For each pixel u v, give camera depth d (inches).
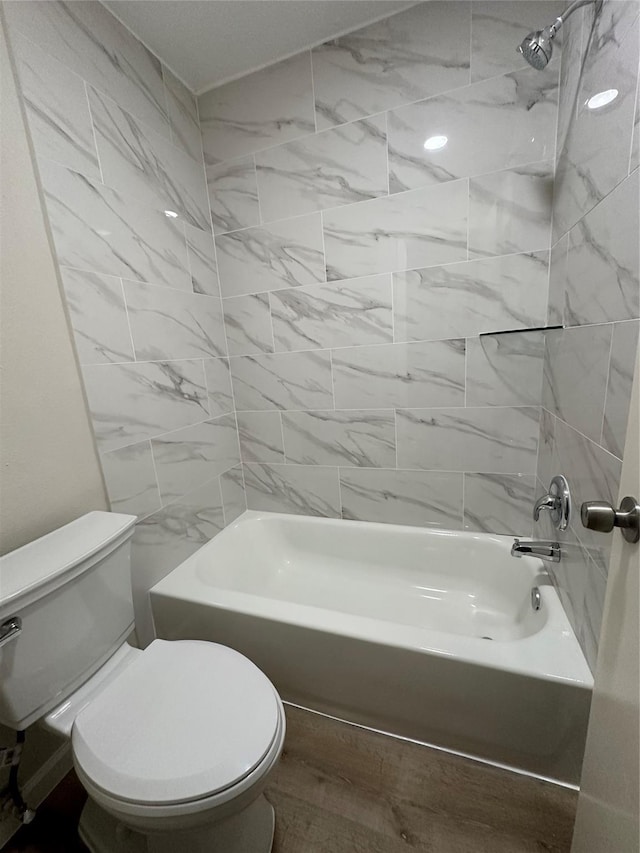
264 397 70.6
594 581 35.2
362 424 65.6
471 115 49.5
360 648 42.9
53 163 39.2
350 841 35.9
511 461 58.7
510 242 51.4
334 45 52.6
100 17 44.0
